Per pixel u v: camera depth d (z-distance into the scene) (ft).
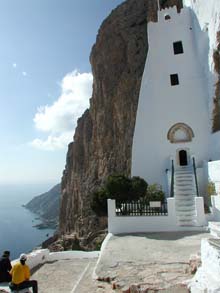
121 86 142.41
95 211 71.72
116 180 68.33
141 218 61.93
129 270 37.04
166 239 53.06
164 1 135.85
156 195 67.97
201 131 85.97
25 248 392.47
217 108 81.92
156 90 90.89
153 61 93.66
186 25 95.25
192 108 87.71
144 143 87.61
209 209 66.03
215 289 23.43
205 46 87.71
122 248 47.65
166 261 39.73
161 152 86.74
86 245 121.90
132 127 131.75
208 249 27.86
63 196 217.77
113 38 156.97
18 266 31.73
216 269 25.61
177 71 91.25
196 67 90.74
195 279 28.86
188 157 85.40
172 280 32.71
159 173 85.46
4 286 35.32
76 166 197.57
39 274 43.45
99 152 157.69
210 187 69.62
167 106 89.15
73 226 178.50
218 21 76.84
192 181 75.36
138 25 148.36
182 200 69.26
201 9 89.20
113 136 149.28
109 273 36.55
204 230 59.00
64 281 39.99
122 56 151.74
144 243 50.65
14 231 539.29
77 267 47.14
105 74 159.22
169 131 87.61
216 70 81.15
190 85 89.35
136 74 137.18
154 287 31.04
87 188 160.97
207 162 73.56
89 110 195.11
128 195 66.90
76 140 204.85
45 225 592.60
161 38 95.61
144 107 89.97
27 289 31.76
